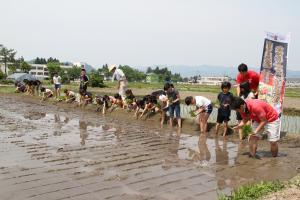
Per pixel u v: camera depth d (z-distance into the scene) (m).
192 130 13.11
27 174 7.15
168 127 13.71
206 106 12.35
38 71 110.31
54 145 9.87
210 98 32.16
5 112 16.92
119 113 16.56
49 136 11.17
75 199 5.86
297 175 7.26
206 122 12.53
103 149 9.56
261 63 10.00
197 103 12.33
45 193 6.11
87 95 18.97
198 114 12.48
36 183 6.62
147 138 11.36
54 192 6.17
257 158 8.95
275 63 9.97
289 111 22.80
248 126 8.84
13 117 15.30
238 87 10.48
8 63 77.19
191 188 6.52
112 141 10.70
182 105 20.89
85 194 6.10
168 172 7.55
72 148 9.56
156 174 7.38
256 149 9.41
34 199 5.82
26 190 6.24
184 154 9.28
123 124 14.17
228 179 7.11
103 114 17.03
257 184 6.40
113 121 14.91
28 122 13.98
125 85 17.20
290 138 11.47
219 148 10.10
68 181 6.78
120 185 6.61
